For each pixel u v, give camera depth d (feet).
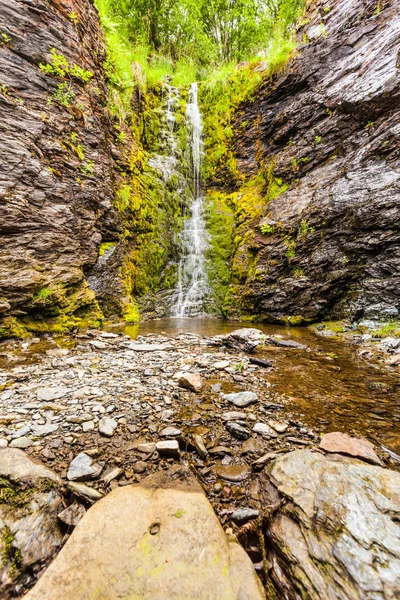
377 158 26.50
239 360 16.07
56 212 23.59
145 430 8.57
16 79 21.65
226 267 40.34
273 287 33.58
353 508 5.23
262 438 8.35
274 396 11.40
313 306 30.14
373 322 24.84
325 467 6.37
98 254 28.91
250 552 5.26
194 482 6.42
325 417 9.79
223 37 55.36
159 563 4.56
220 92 45.93
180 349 18.57
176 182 43.11
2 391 11.19
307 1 38.47
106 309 29.50
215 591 4.22
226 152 45.47
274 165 37.83
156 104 43.62
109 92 32.30
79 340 20.61
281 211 34.65
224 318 37.17
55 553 5.09
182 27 52.37
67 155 25.04
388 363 15.88
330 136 31.81
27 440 7.88
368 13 30.07
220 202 44.57
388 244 25.14
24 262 20.90
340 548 4.59
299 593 4.27
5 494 5.90
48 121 23.49
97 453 7.44
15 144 20.86
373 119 27.68
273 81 39.40
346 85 29.71
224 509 5.98
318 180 32.09
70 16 25.31
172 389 11.68
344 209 28.04
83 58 26.96
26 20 22.29
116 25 34.50
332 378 13.53
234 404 10.44
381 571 4.18
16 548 4.96
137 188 36.09
